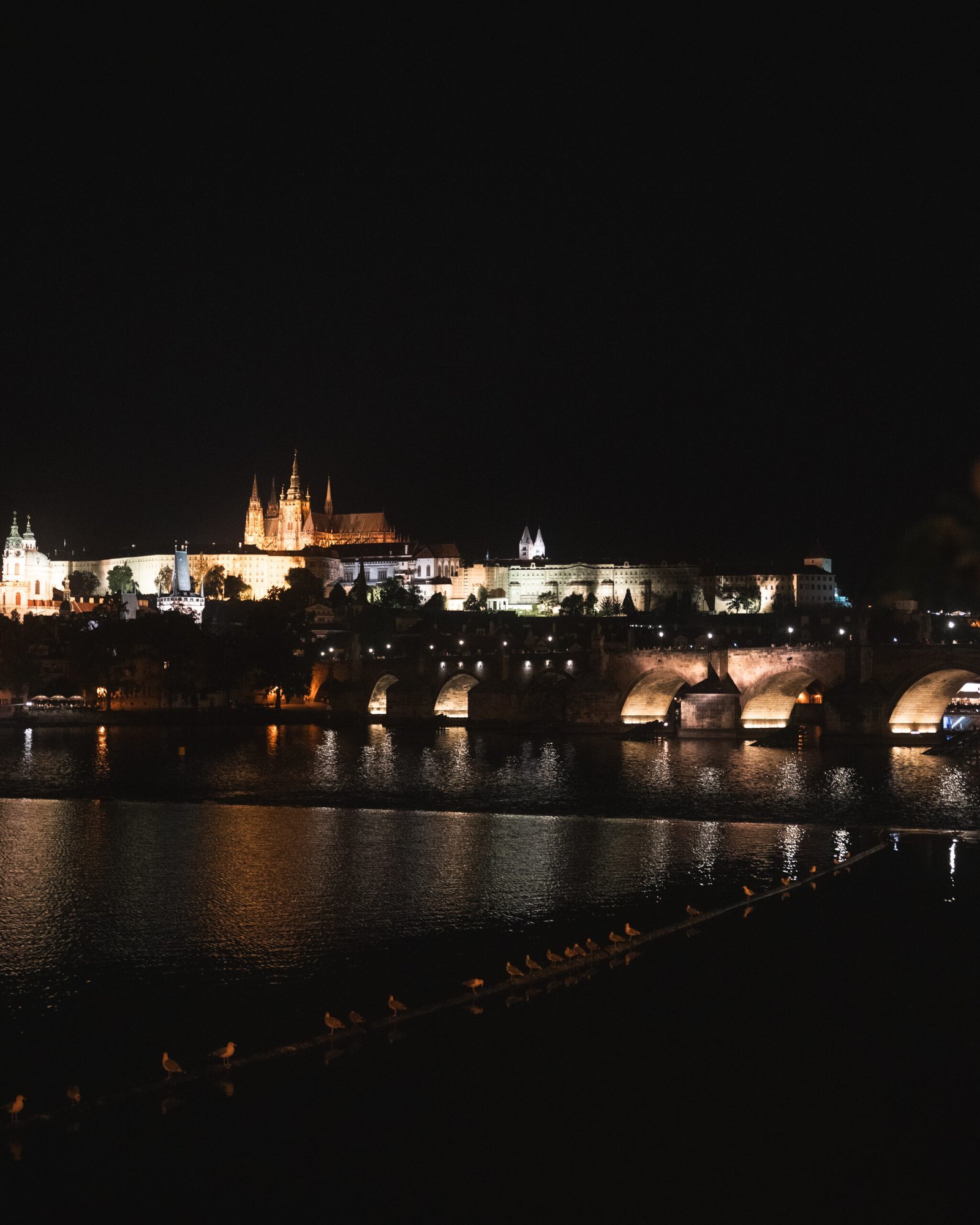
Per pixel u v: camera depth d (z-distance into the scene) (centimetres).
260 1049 6944
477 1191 5466
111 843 13012
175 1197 5472
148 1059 6831
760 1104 6181
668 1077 6500
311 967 8394
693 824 14188
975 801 15950
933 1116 6056
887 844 12644
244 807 15838
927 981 7938
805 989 7781
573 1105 6203
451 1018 7344
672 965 8306
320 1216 5306
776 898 10206
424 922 9506
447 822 14500
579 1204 5356
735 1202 5362
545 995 7738
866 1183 5484
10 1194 5519
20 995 7856
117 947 8869
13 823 14475
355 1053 6869
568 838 13288
